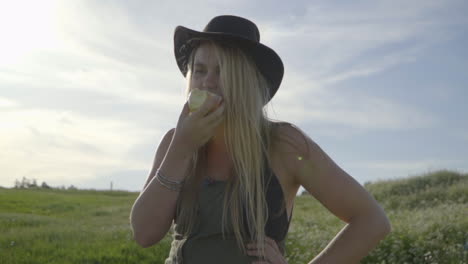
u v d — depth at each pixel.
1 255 8.23
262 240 1.71
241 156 1.75
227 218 1.75
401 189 22.45
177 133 1.74
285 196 1.84
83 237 10.18
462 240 7.94
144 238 1.79
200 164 1.87
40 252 8.58
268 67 1.92
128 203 30.08
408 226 8.86
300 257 7.34
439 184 22.12
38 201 28.95
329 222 13.98
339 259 1.71
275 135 1.84
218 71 1.88
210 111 1.77
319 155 1.82
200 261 1.77
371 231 1.73
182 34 2.01
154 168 2.12
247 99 1.80
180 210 1.84
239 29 1.96
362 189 1.81
